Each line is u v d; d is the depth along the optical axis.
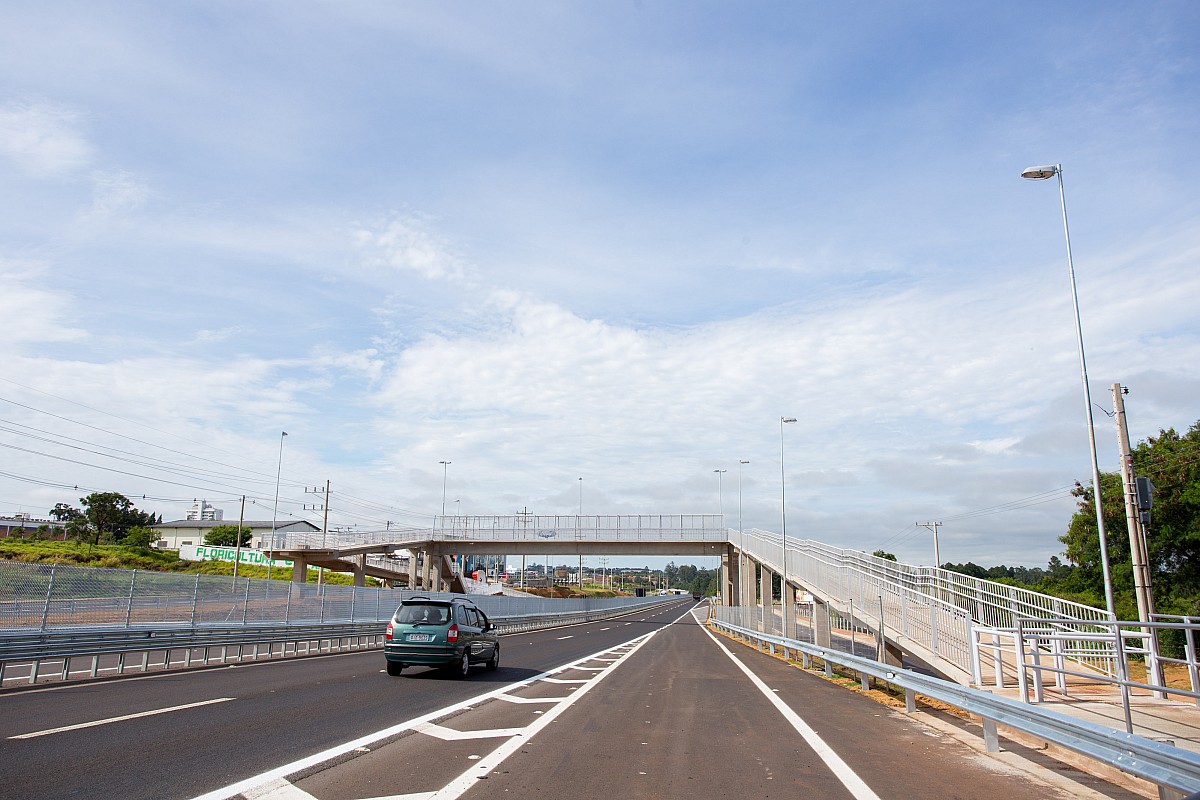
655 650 31.77
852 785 7.88
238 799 6.83
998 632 14.87
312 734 10.12
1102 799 7.44
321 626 26.95
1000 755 9.61
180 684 15.24
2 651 13.95
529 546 63.28
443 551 64.06
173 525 108.31
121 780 7.36
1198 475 36.06
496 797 7.14
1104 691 14.93
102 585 19.52
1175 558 38.16
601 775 8.16
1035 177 21.09
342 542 61.31
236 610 24.94
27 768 7.70
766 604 50.12
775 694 16.44
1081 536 40.69
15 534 77.94
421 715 12.12
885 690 17.81
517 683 17.47
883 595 22.66
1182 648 24.05
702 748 9.88
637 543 61.59
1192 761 5.82
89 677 16.03
